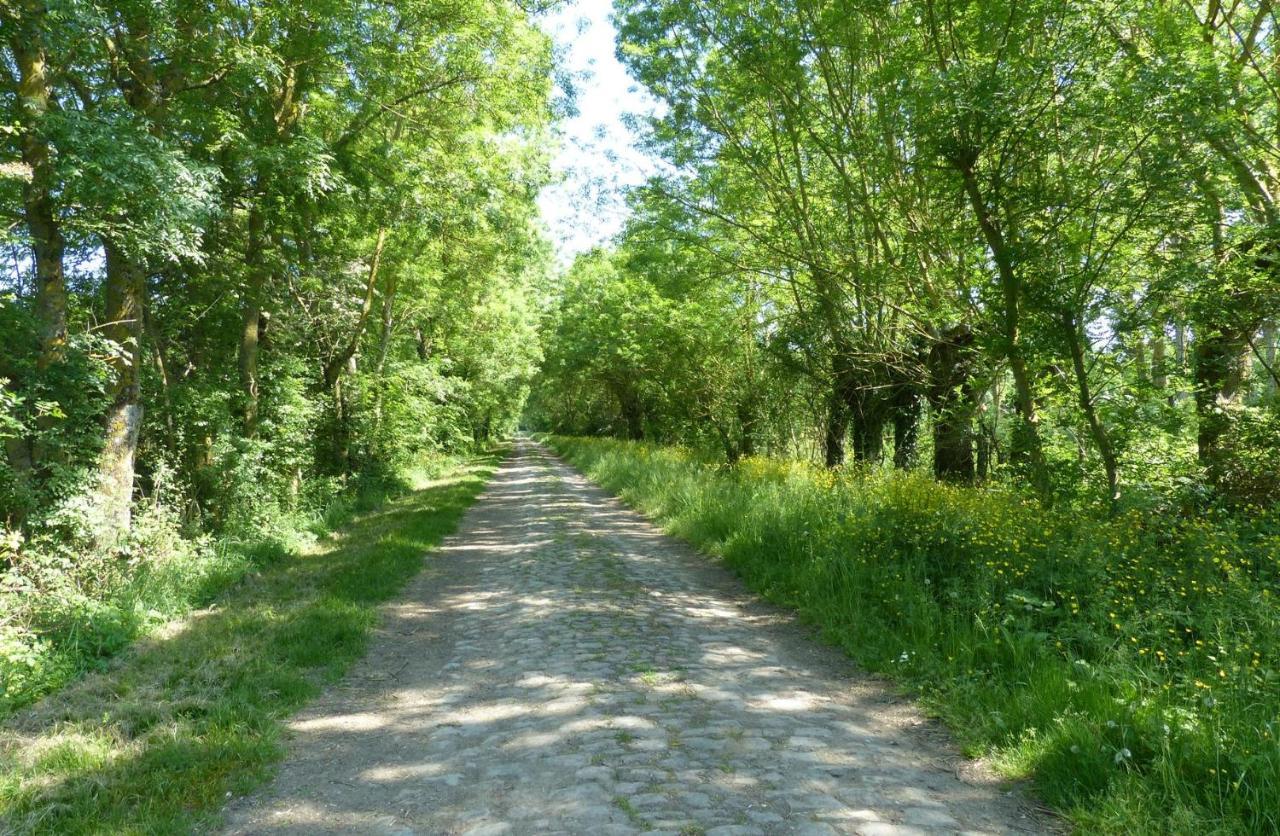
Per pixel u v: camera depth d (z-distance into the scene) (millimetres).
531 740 4844
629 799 3926
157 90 10883
